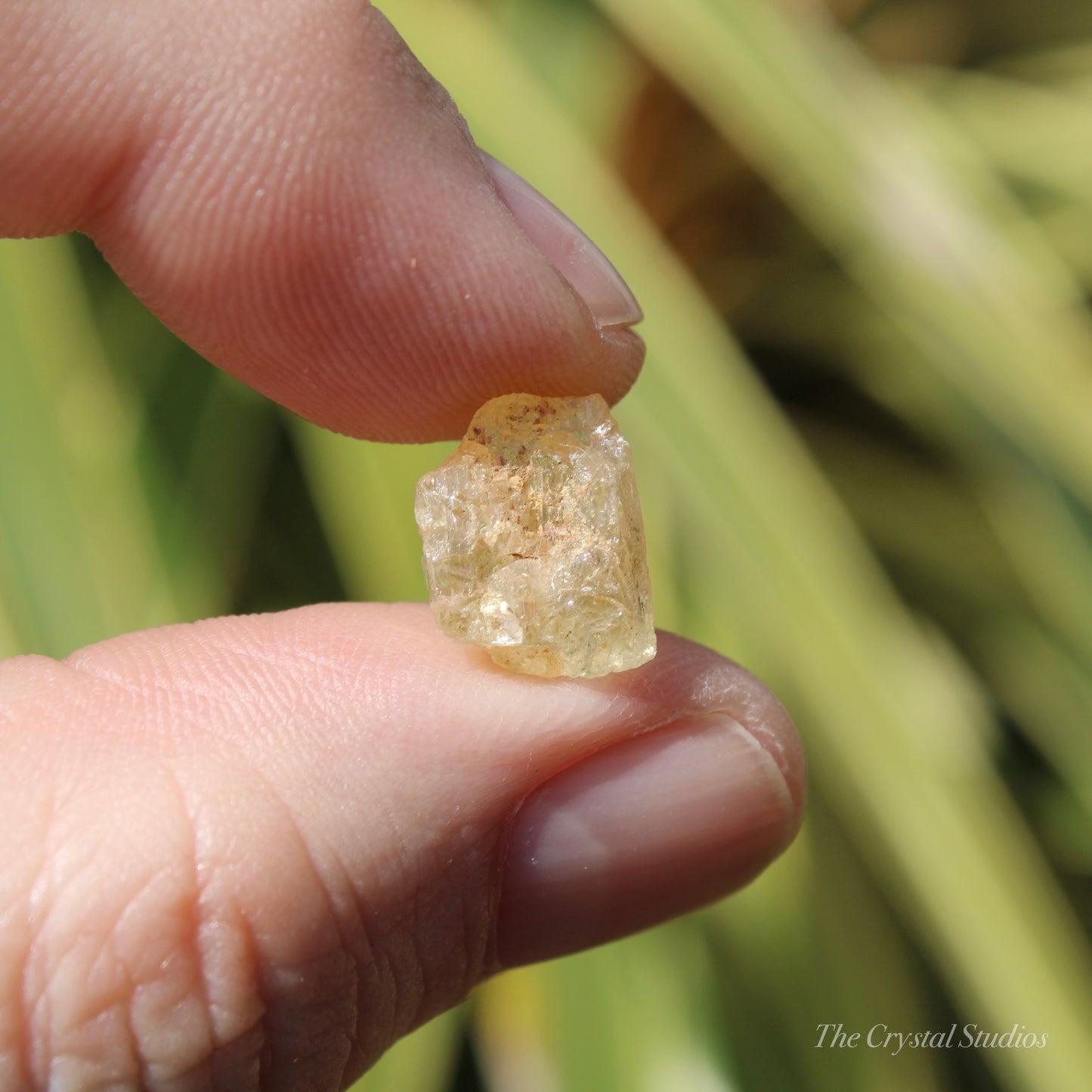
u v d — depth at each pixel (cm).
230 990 12
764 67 17
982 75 22
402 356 14
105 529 16
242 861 12
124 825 12
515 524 13
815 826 18
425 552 13
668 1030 16
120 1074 12
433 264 13
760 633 17
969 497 20
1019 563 18
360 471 17
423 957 13
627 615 13
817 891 17
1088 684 18
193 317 14
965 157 19
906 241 17
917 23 23
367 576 16
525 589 13
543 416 13
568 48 18
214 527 17
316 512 18
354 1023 13
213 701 13
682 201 20
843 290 20
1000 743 19
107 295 17
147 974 12
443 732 13
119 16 13
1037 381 17
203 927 12
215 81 13
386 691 13
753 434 17
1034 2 22
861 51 21
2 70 13
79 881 12
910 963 18
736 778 13
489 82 17
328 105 13
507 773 13
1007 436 17
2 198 13
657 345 17
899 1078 17
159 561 16
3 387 16
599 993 16
